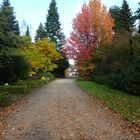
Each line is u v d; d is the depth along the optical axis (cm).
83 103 1866
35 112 1533
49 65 5719
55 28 8050
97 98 2111
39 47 5600
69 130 1120
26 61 3394
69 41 4591
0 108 1686
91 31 4512
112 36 4338
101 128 1151
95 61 4509
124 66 2967
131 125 1185
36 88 3155
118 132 1087
